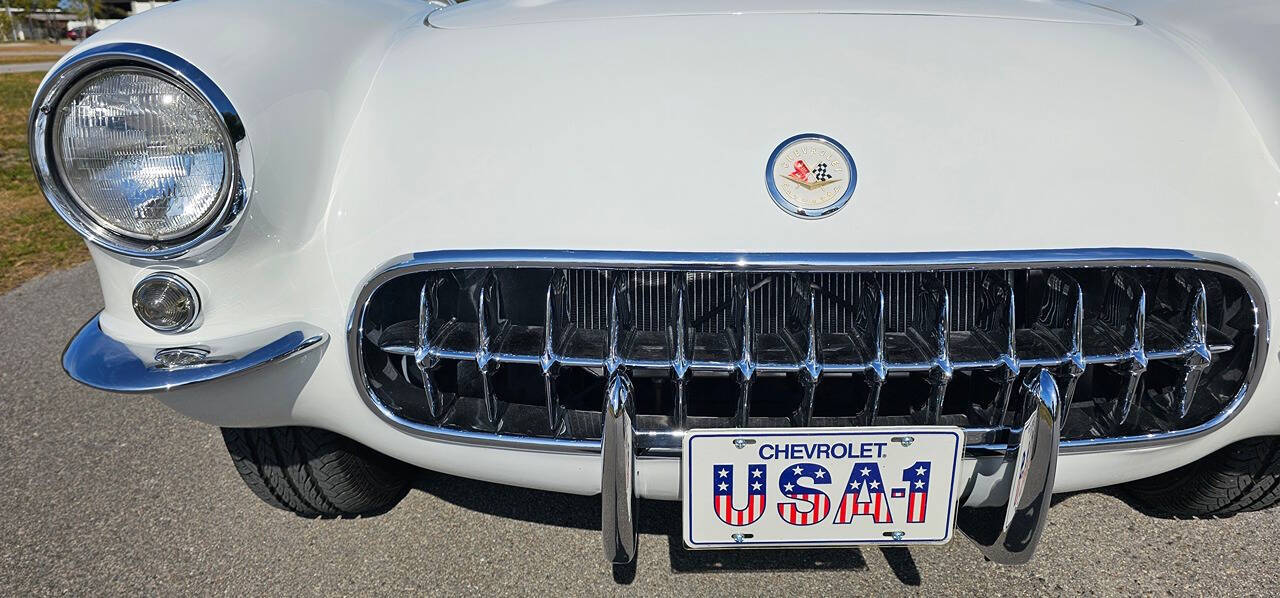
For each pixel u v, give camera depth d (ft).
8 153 24.95
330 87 4.48
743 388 4.06
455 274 4.34
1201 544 5.57
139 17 4.28
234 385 4.25
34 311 11.63
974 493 4.38
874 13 4.85
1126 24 5.10
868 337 4.07
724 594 5.22
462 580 5.41
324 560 5.64
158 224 3.92
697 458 4.16
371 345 4.31
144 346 4.21
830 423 4.29
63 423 7.82
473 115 4.37
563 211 4.01
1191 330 4.07
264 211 4.00
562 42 4.73
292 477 5.63
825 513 4.27
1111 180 4.04
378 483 5.91
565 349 4.18
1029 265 3.88
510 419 4.42
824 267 3.86
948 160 4.03
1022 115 4.19
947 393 4.45
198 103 3.82
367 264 4.17
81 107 3.84
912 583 5.27
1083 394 4.50
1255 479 5.25
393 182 4.25
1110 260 3.89
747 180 3.98
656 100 4.27
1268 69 4.35
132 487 6.62
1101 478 4.46
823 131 4.06
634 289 4.33
